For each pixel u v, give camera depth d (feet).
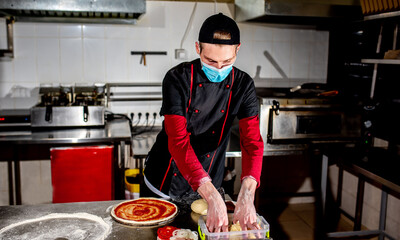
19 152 10.72
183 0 10.80
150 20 10.75
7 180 10.83
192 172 4.37
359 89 10.16
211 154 5.56
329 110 9.29
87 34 10.56
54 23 10.35
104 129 9.62
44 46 10.41
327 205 11.91
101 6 8.92
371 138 8.51
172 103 4.71
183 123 4.70
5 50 10.02
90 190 9.24
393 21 8.88
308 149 9.34
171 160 5.66
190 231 4.17
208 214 3.97
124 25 10.66
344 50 10.82
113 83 10.69
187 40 11.03
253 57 11.51
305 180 12.22
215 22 4.09
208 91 4.99
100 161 9.14
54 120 9.52
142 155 8.18
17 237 4.10
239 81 5.14
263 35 11.44
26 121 9.54
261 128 9.17
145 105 11.13
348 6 9.18
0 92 10.43
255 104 5.22
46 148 10.82
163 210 4.73
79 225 4.39
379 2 8.07
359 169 7.30
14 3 8.57
